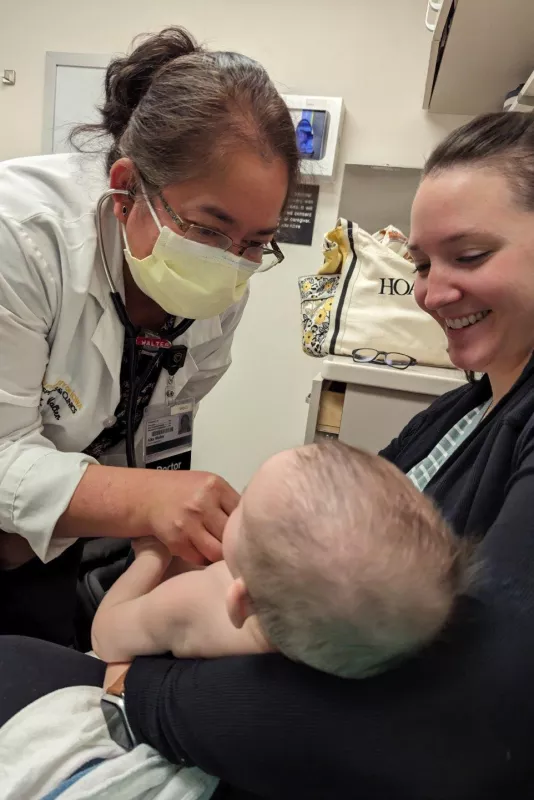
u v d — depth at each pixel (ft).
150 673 1.98
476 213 2.11
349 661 1.42
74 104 6.73
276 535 1.56
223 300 3.10
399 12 5.89
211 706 1.59
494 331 2.23
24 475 2.91
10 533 3.40
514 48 4.36
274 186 2.72
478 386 2.78
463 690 1.23
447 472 2.22
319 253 6.53
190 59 2.80
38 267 2.96
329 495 1.56
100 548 4.55
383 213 6.28
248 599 1.65
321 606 1.45
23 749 1.96
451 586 1.42
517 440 1.76
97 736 2.03
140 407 3.69
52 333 3.14
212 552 2.55
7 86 6.94
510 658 1.20
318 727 1.36
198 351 4.18
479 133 2.20
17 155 7.09
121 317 3.26
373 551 1.44
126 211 3.04
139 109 2.82
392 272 4.95
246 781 1.52
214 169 2.59
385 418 4.70
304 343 5.26
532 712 1.16
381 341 4.95
